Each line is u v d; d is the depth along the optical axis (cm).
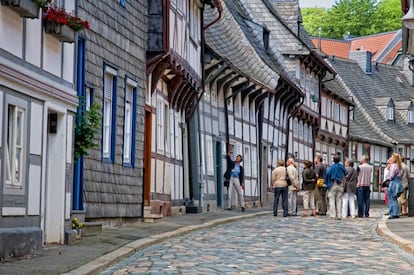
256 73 3766
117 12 1986
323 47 8562
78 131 1645
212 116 3159
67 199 1549
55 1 1507
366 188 2878
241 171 3170
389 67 7556
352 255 1544
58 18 1416
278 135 4319
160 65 2352
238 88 3444
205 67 3052
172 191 2675
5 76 1227
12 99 1268
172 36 2409
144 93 2234
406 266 1379
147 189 2344
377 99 6900
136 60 2158
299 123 4916
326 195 3098
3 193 1242
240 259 1438
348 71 6912
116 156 1981
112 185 1939
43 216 1420
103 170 1875
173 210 2652
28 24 1335
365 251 1625
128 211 2070
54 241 1500
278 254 1539
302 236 1973
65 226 1536
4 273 1102
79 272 1140
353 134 6269
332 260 1449
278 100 4294
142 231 1886
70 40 1490
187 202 2881
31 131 1355
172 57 2381
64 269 1165
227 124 3359
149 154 2347
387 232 1997
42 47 1408
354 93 6725
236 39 3794
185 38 2644
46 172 1489
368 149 6519
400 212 2806
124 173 2045
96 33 1819
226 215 2766
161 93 2503
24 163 1327
